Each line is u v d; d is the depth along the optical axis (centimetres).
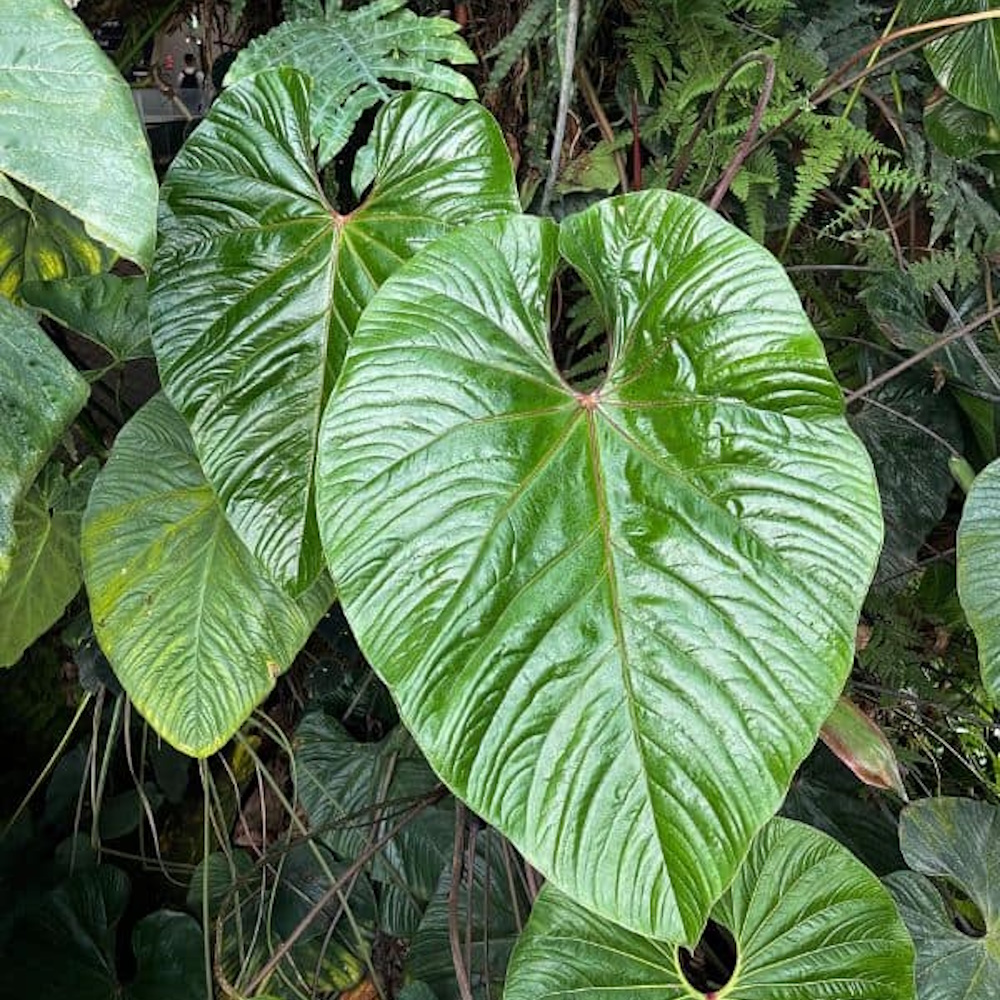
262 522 95
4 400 86
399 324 83
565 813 75
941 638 167
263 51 104
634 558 81
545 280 87
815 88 133
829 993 98
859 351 152
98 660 153
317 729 175
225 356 96
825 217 152
